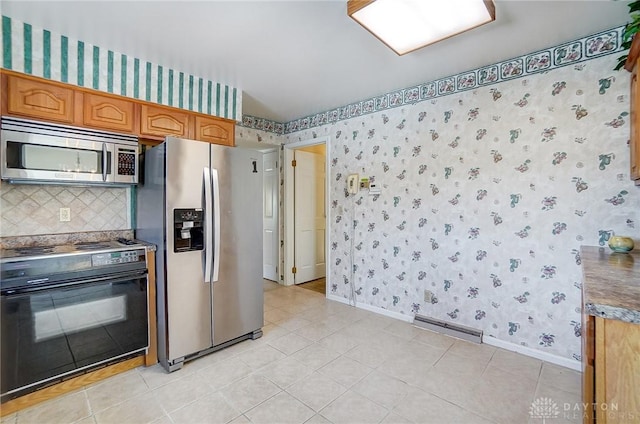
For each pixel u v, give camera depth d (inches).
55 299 70.7
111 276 79.3
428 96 113.5
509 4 68.3
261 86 116.8
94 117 85.1
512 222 95.4
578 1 67.2
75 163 80.6
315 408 68.8
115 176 87.3
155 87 97.4
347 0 65.9
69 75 81.3
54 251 74.7
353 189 137.1
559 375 82.0
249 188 102.0
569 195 85.6
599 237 81.5
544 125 89.1
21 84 74.2
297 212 177.0
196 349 89.0
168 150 83.5
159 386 76.9
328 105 140.9
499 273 98.3
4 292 64.4
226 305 96.1
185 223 86.6
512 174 95.0
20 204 82.5
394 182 124.3
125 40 82.7
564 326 87.0
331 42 84.7
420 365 87.2
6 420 64.0
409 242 120.2
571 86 84.6
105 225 96.8
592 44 81.1
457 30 71.7
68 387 73.8
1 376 64.5
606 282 43.9
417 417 66.0
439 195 111.3
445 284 110.3
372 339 104.4
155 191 88.3
